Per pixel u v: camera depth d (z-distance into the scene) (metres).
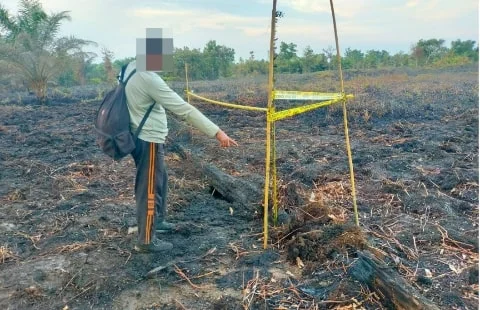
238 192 5.29
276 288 3.49
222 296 3.42
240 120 11.09
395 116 10.97
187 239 4.33
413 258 3.85
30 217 4.98
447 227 4.41
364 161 6.82
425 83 18.20
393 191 5.37
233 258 3.97
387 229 4.38
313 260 3.76
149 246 3.97
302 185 5.69
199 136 8.53
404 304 3.09
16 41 16.89
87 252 4.11
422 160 6.80
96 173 6.55
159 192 3.97
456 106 12.39
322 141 8.44
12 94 19.00
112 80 23.67
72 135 9.63
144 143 3.75
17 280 3.68
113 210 5.07
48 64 16.22
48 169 6.81
